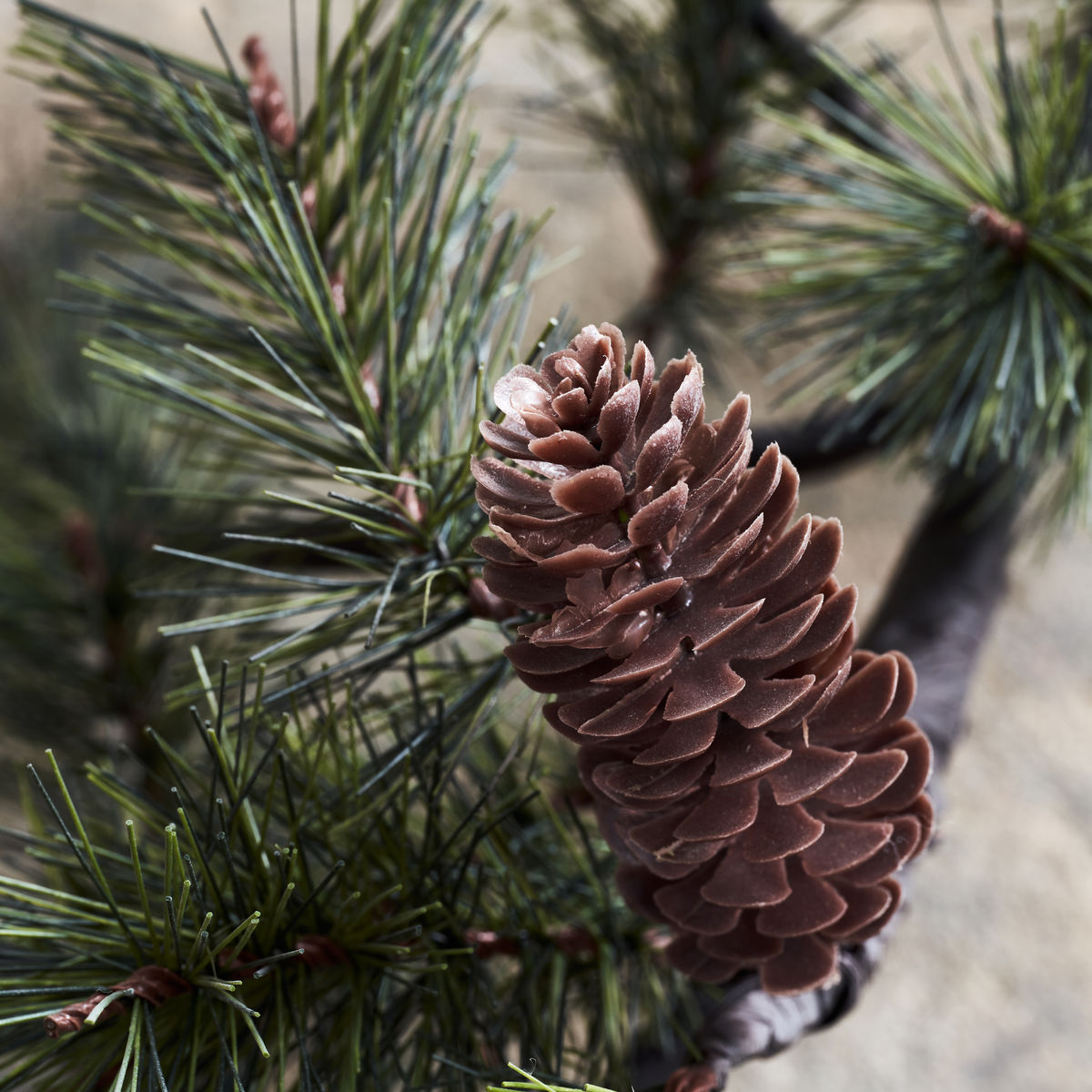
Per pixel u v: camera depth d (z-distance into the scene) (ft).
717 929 1.46
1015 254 1.90
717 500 1.44
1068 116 1.90
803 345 3.80
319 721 1.62
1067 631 4.13
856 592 1.43
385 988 1.56
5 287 2.75
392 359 1.61
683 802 1.45
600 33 2.86
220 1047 1.44
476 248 1.68
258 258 1.67
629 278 4.33
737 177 2.77
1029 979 3.60
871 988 3.57
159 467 2.55
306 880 1.52
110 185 1.80
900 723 1.49
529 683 1.44
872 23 4.30
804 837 1.43
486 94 3.31
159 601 2.38
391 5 2.15
